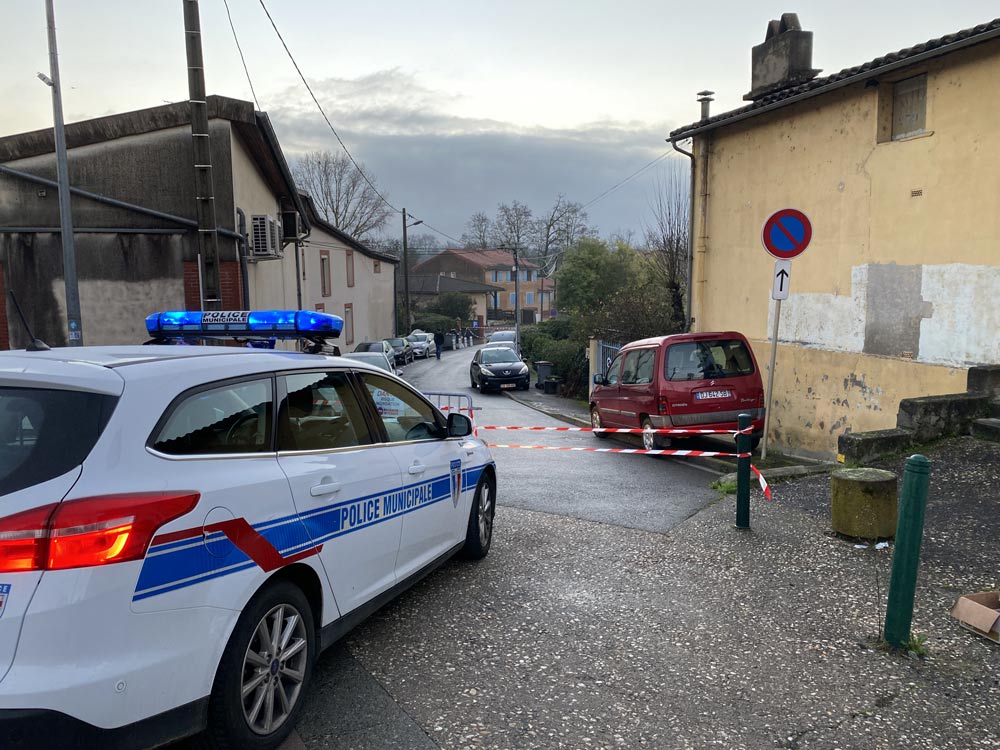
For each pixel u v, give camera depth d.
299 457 3.55
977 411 8.49
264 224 16.89
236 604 2.94
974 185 9.15
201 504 2.81
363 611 4.02
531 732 3.38
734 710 3.57
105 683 2.43
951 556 5.39
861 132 10.88
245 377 3.37
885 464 7.87
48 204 15.83
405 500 4.44
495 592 5.11
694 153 14.88
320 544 3.54
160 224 16.09
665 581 5.30
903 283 10.21
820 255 11.77
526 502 7.86
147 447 2.74
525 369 27.17
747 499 6.42
